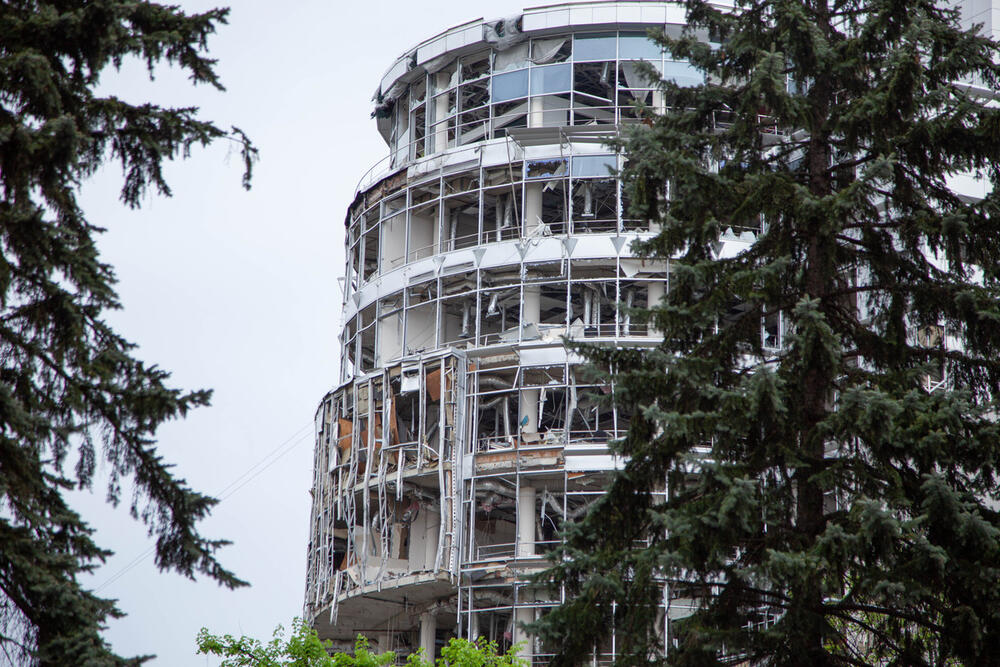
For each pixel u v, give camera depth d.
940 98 53.75
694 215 55.09
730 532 49.03
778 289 53.69
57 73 41.88
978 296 51.78
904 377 51.22
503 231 139.12
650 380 53.41
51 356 41.88
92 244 43.19
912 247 55.16
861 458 50.44
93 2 41.12
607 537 54.06
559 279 130.00
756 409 49.41
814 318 49.81
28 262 40.88
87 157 43.56
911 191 54.59
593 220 133.88
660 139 56.72
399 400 137.38
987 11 122.00
